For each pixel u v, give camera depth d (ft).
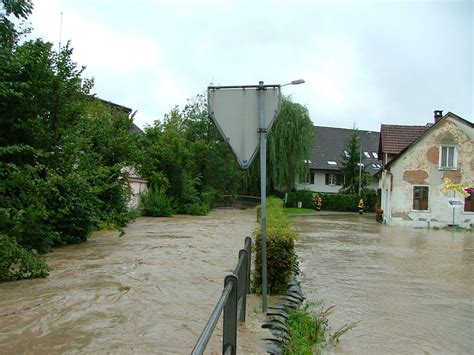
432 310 23.04
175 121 121.70
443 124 89.20
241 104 18.75
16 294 21.86
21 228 28.76
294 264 26.21
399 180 90.33
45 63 33.50
